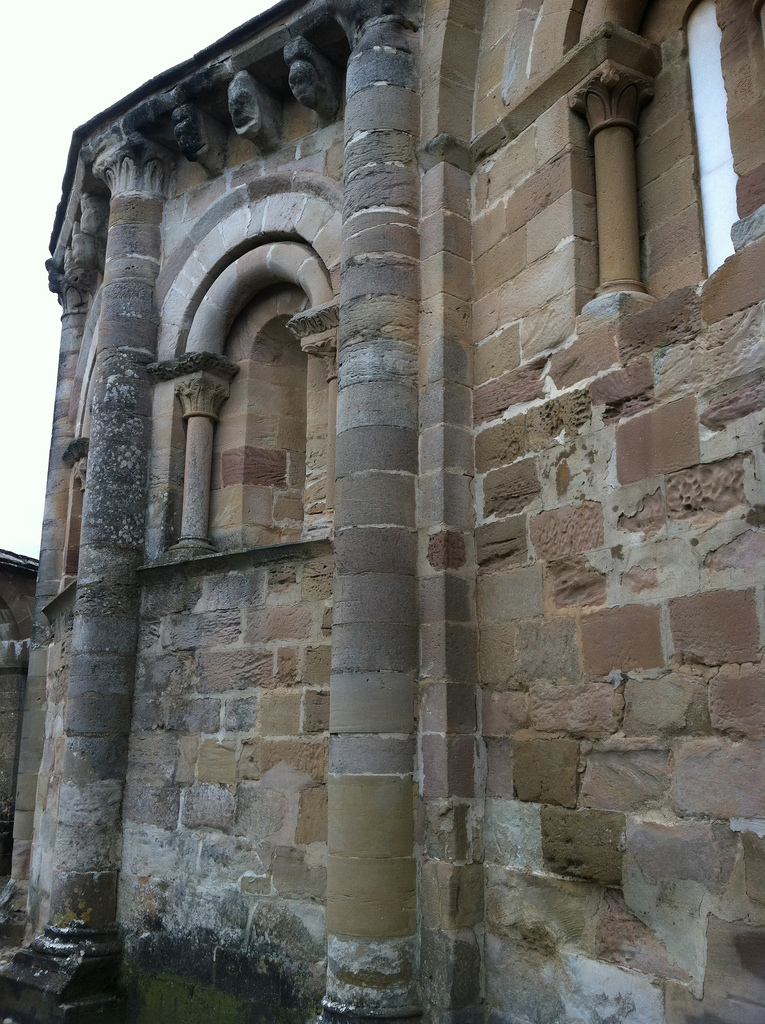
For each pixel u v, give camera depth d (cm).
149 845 709
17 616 1588
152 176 875
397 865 529
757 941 386
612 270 518
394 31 659
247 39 776
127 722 751
